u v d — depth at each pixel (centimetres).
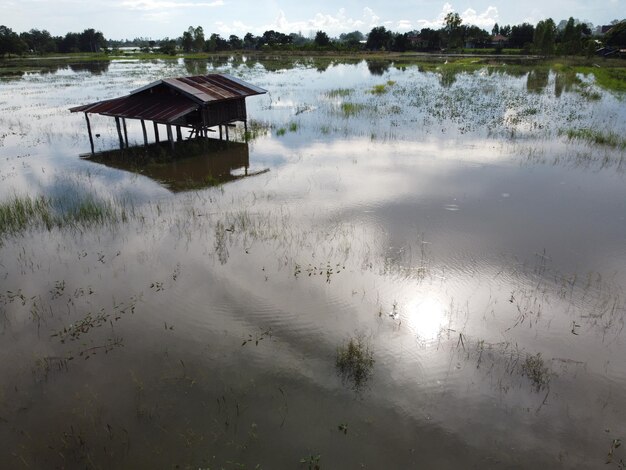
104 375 815
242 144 2400
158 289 1070
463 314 954
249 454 659
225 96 2319
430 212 1470
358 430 694
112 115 2228
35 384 798
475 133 2519
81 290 1072
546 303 985
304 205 1552
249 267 1156
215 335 909
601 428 691
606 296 1005
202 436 690
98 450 672
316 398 754
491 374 796
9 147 2397
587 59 7006
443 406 734
